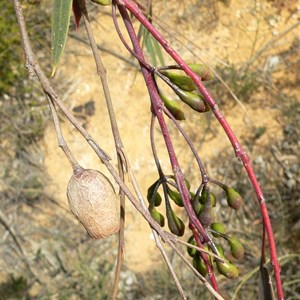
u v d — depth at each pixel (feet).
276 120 1.62
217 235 0.52
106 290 1.47
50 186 1.57
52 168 1.58
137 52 0.49
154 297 1.46
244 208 1.56
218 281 1.44
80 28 1.65
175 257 1.49
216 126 1.60
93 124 1.60
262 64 1.65
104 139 1.58
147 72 0.48
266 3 1.70
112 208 0.44
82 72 1.64
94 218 0.43
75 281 1.48
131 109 1.61
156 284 1.47
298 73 1.65
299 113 1.62
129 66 1.63
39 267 1.51
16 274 1.50
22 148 1.59
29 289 1.49
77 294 1.47
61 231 1.54
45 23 1.62
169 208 0.50
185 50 1.64
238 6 1.70
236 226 1.54
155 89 0.48
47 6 1.61
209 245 0.49
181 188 0.47
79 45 1.65
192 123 1.60
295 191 1.56
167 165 1.57
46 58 1.63
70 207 0.44
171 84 0.48
